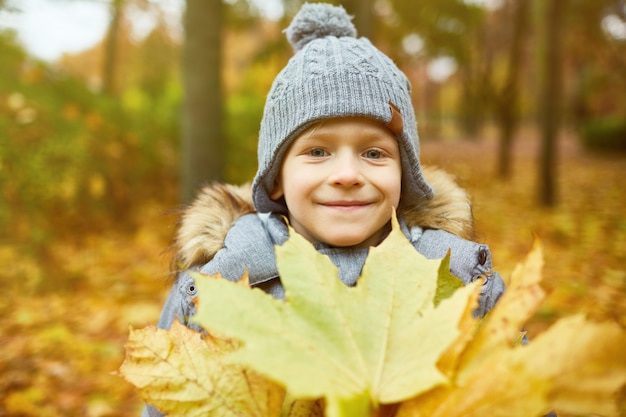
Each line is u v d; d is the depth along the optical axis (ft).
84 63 41.60
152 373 1.71
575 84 62.69
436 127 96.89
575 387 1.18
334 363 1.37
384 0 26.50
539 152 23.84
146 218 18.37
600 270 13.46
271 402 1.64
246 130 22.94
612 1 38.75
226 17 21.66
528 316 1.43
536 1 25.71
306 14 3.87
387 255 1.61
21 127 16.83
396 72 3.44
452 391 1.37
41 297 12.07
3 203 14.93
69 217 16.06
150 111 23.29
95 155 18.15
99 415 7.87
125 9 28.63
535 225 19.45
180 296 3.56
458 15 27.48
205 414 1.65
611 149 49.93
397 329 1.47
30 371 8.91
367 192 3.06
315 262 1.56
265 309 1.42
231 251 3.44
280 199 3.77
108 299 12.03
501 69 53.83
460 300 1.47
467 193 4.06
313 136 3.08
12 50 20.20
